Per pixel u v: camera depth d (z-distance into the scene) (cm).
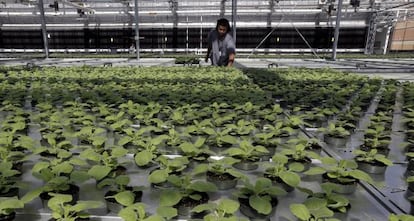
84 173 165
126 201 141
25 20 2908
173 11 2695
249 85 513
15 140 238
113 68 797
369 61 1550
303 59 1820
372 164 203
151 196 171
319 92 443
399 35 2997
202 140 218
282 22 2781
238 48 2861
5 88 432
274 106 336
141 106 322
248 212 152
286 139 265
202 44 2875
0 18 2883
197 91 429
